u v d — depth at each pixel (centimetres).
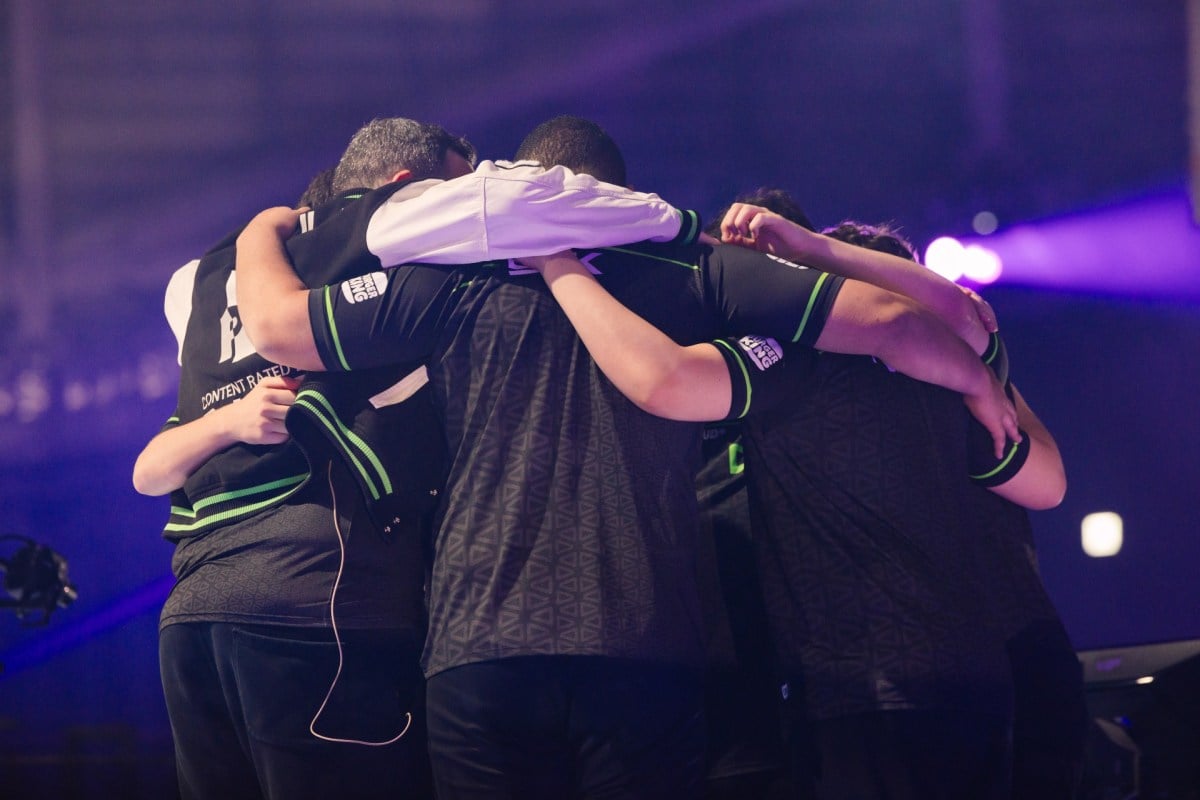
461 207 545
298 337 555
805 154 2662
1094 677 826
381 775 557
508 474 524
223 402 604
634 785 507
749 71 2697
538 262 548
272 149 2767
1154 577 2061
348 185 672
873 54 2666
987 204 2225
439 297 550
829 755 543
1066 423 2128
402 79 2752
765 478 579
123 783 1247
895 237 703
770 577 580
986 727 538
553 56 2736
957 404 588
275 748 552
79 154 2738
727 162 2670
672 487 535
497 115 2742
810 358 568
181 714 586
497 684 504
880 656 536
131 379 2616
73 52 2745
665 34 2723
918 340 556
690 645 524
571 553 512
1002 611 612
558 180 553
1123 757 823
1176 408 2100
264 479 579
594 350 525
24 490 2438
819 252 610
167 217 2742
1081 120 2594
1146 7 2598
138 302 2708
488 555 514
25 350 2616
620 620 506
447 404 548
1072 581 2088
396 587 570
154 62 2756
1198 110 2386
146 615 2198
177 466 587
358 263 574
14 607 991
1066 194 2200
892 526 552
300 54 2756
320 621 551
